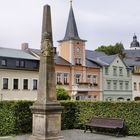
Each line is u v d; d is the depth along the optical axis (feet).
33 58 166.81
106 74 205.77
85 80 193.06
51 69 49.65
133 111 71.46
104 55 226.58
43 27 50.88
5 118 68.90
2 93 153.58
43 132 47.52
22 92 161.68
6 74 155.53
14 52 166.50
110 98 207.00
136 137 67.10
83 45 194.39
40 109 47.70
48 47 49.60
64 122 79.82
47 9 51.24
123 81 218.79
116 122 68.80
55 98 49.42
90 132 74.18
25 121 71.51
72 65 185.88
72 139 62.39
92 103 79.10
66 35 196.24
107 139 62.95
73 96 182.29
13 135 67.82
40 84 49.65
